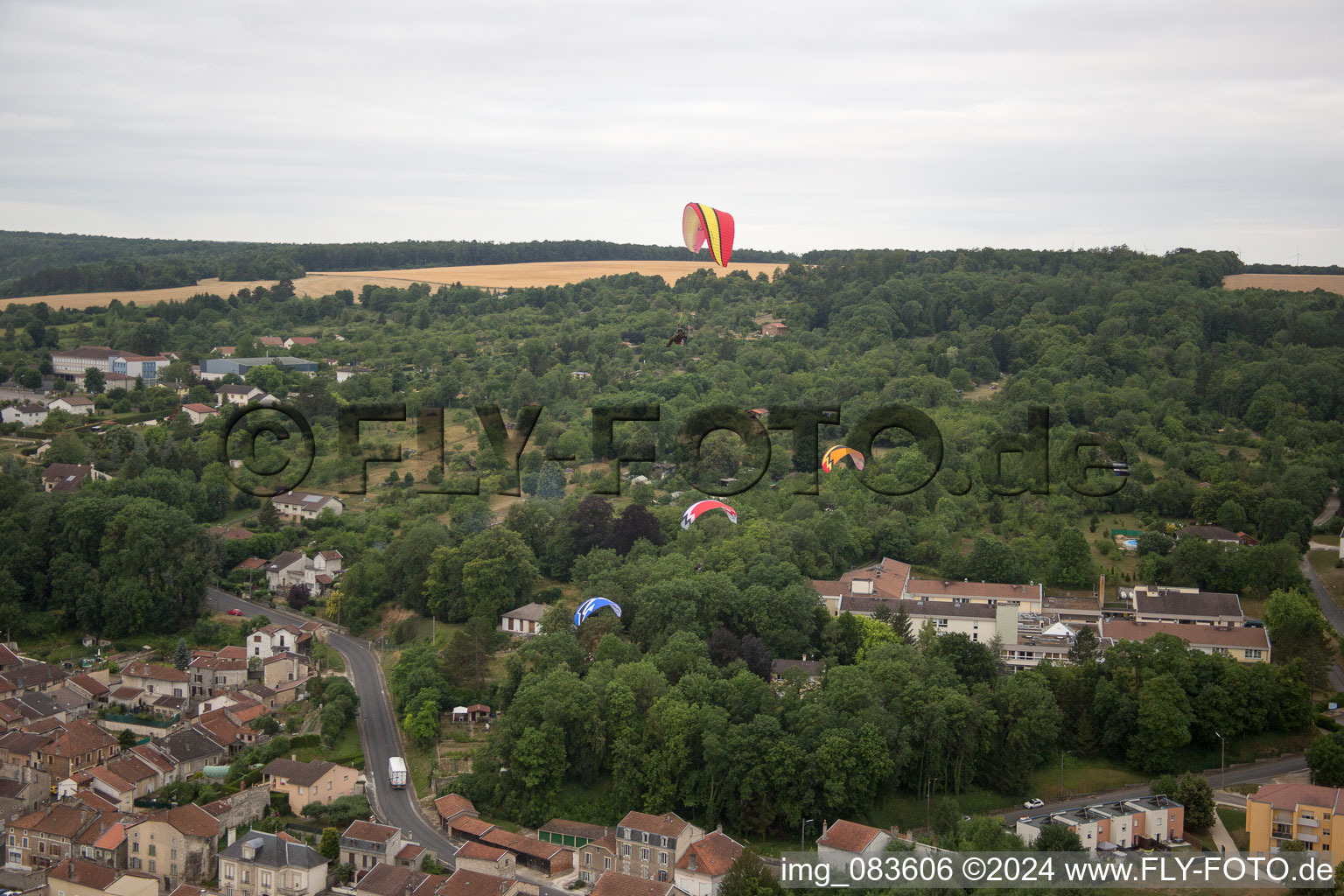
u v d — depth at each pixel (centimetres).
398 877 13075
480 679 18125
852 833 13200
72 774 15675
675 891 12600
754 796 14288
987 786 15412
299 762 15262
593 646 17938
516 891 12988
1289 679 16838
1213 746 16350
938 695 15375
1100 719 16388
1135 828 13850
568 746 15338
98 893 13000
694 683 15500
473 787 15225
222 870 13475
